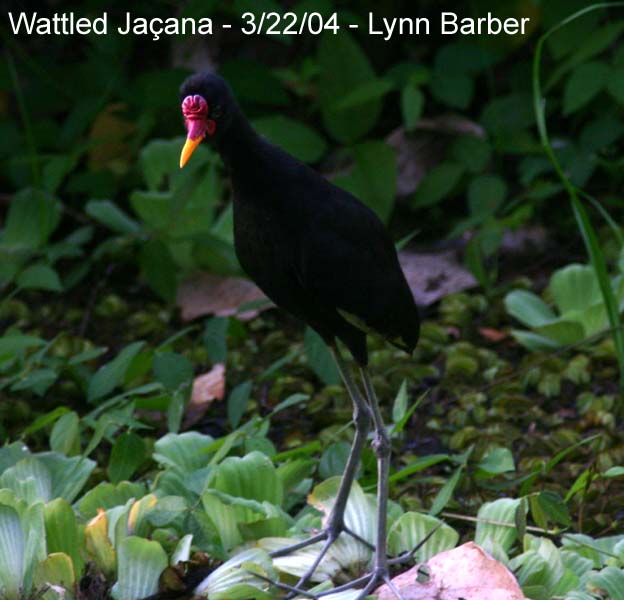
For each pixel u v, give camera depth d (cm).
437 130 1191
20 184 1198
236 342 1007
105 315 1074
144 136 1204
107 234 1199
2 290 1082
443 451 841
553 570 608
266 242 600
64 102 1236
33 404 921
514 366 965
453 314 1030
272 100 1176
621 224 1156
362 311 604
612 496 762
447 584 582
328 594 596
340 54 1138
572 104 1109
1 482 678
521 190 1205
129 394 802
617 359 933
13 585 580
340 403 902
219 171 1216
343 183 1112
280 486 693
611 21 1237
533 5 1187
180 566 603
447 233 1162
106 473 788
